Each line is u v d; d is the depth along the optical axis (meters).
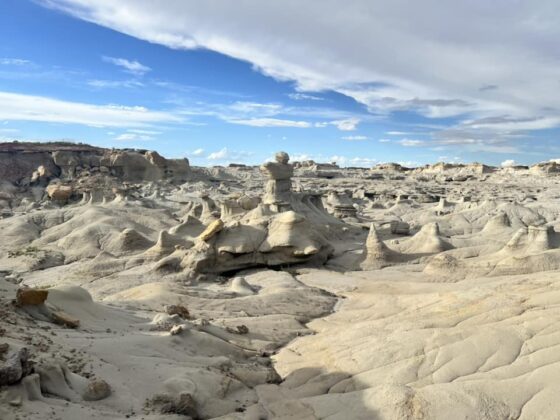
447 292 28.91
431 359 19.33
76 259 54.78
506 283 27.19
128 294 35.25
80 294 23.83
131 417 14.38
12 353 13.88
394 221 62.09
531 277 28.23
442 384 17.11
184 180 122.06
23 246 60.62
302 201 65.62
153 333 22.86
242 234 47.41
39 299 20.22
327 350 22.95
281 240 46.56
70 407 13.84
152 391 16.66
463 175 174.00
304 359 22.75
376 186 137.75
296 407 17.66
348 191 111.75
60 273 47.91
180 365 19.25
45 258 53.91
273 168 60.88
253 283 41.28
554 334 18.88
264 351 24.70
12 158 106.06
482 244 50.28
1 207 87.31
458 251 46.94
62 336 18.80
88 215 68.31
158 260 47.66
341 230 60.94
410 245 50.97
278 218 49.03
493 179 162.62
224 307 32.19
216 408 16.94
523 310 21.92
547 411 15.34
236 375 20.19
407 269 44.88
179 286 36.78
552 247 41.53
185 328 22.50
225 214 58.09
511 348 18.81
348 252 52.12
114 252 55.62
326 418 16.80
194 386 17.22
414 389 16.94
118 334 21.56
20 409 12.73
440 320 22.88
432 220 67.50
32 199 93.56
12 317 18.56
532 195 103.50
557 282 25.28
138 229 65.12
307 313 32.22
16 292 21.06
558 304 21.66
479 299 24.91
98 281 42.31
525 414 15.48
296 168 189.25
